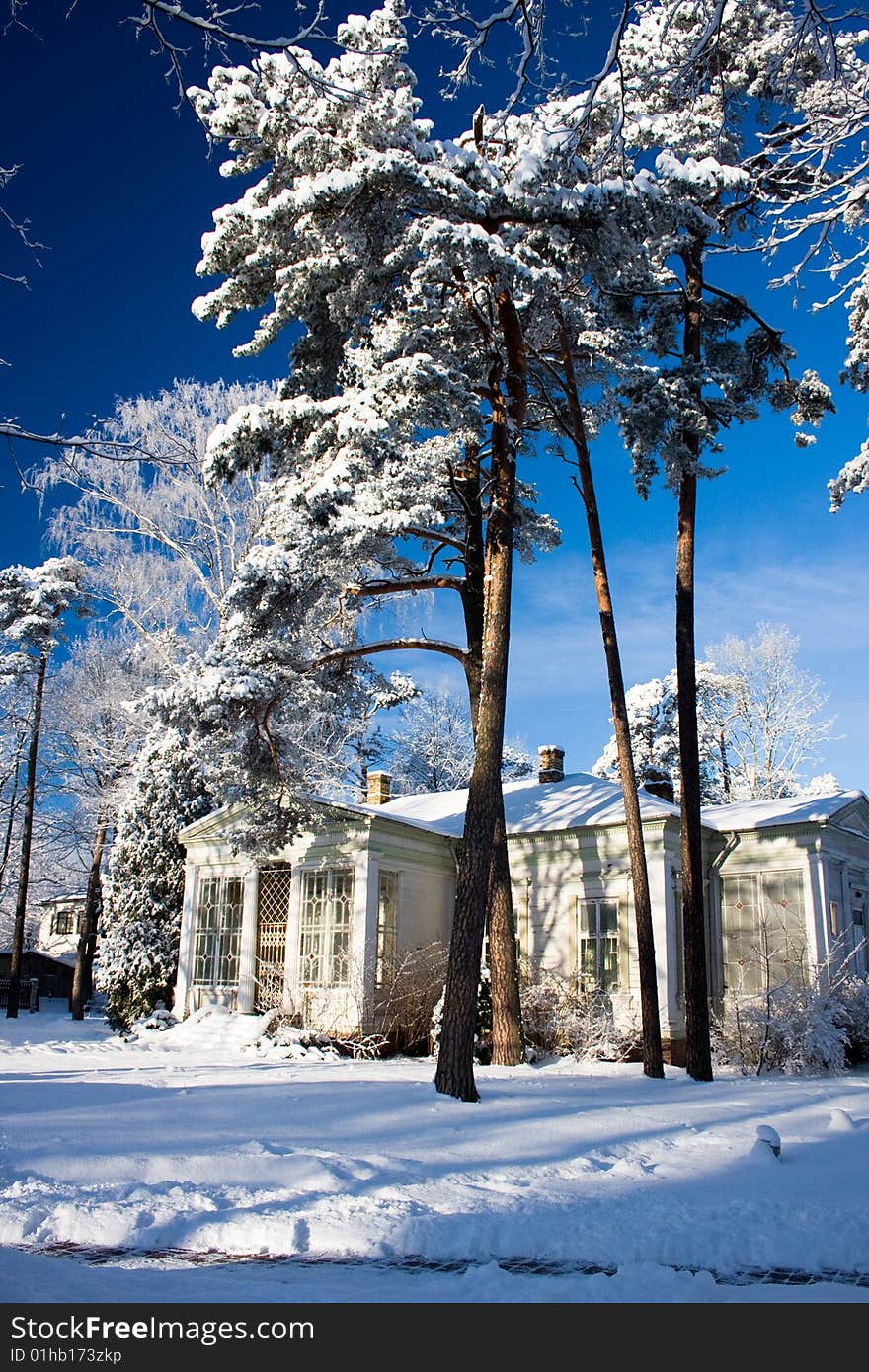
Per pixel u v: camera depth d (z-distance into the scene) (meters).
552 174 12.17
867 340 16.78
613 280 13.60
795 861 21.39
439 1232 6.19
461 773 46.03
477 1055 19.66
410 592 20.38
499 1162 8.21
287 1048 19.88
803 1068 17.31
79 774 34.69
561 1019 19.88
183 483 27.78
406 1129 9.54
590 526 17.23
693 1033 15.70
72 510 28.50
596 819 22.45
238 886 24.42
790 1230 6.12
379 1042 20.72
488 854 12.99
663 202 12.62
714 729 43.75
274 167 13.77
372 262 13.47
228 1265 5.75
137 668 30.95
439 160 12.96
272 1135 9.08
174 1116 9.80
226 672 17.38
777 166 13.55
